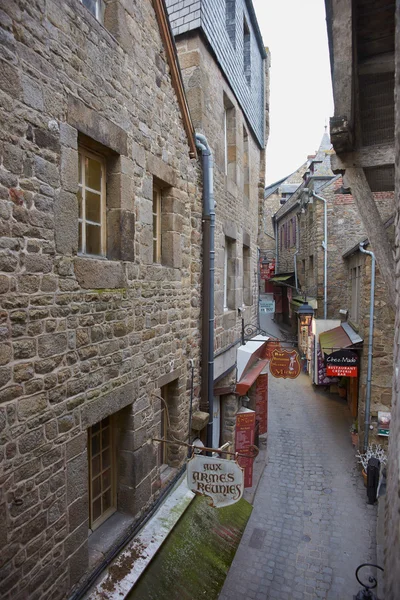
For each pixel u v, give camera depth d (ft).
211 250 19.69
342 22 13.96
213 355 20.38
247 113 29.58
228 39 24.39
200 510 15.99
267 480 27.63
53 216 9.33
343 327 41.19
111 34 11.77
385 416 28.84
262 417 32.71
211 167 19.58
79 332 10.36
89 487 12.38
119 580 11.44
